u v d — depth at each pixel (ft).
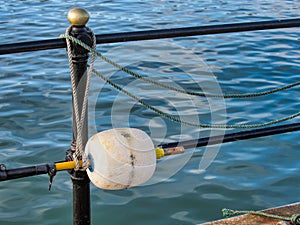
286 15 49.73
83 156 8.93
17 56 35.32
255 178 20.04
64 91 29.14
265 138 23.17
